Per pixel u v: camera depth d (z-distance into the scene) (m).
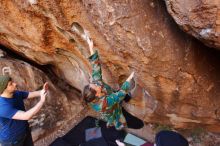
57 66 5.90
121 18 3.49
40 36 4.63
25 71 5.88
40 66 6.22
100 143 5.47
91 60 3.88
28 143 4.41
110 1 3.41
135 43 3.68
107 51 4.13
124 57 4.00
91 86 3.71
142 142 5.39
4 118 3.90
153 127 5.50
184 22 3.21
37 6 3.99
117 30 3.62
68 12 3.85
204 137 5.19
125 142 5.43
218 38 3.16
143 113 5.34
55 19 4.07
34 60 5.73
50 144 5.62
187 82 4.09
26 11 4.20
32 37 4.75
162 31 3.62
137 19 3.51
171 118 5.07
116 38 3.73
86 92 3.72
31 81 5.90
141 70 4.07
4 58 5.91
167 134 4.11
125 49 3.82
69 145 5.56
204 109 4.50
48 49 5.01
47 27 4.40
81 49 4.56
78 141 5.61
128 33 3.60
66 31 4.25
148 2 3.50
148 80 4.22
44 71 6.30
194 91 4.23
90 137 5.60
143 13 3.50
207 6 2.96
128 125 5.27
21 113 3.79
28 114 3.76
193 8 3.03
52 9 3.91
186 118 4.87
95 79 3.82
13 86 3.84
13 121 3.96
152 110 5.10
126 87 3.91
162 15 3.58
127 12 3.46
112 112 4.11
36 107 3.80
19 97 4.07
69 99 6.17
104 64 4.56
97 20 3.67
